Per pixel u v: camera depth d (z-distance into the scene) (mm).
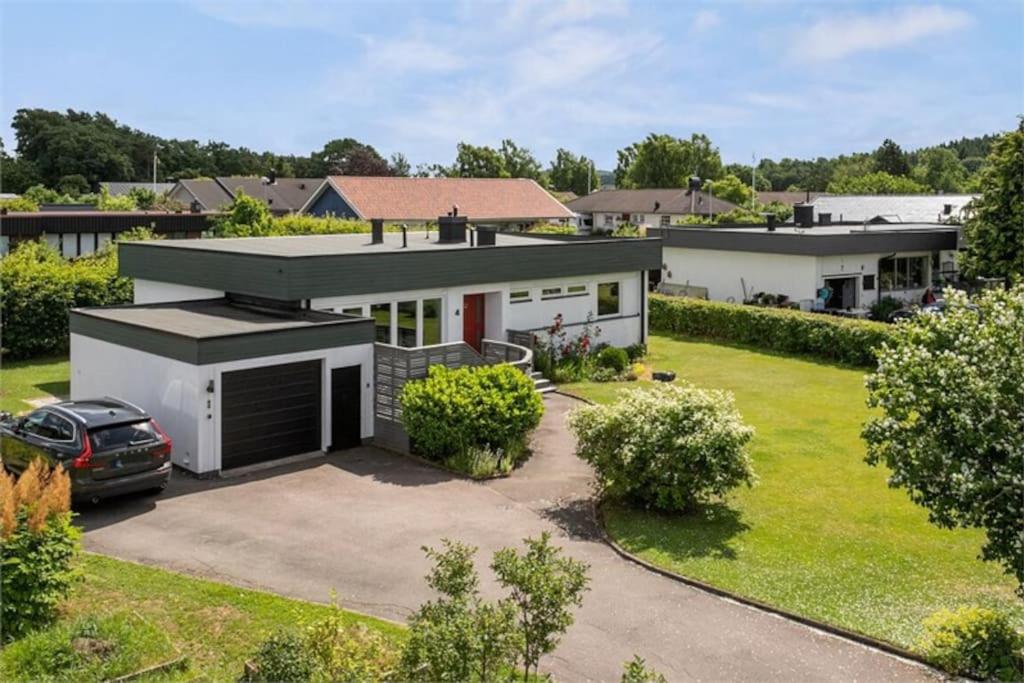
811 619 10508
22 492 9734
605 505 14516
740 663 9547
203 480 15562
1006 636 9625
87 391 18781
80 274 26547
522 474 16266
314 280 19234
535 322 24812
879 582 11648
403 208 62688
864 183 108750
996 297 10484
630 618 10570
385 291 20688
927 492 9914
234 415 16125
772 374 25516
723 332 31188
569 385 23500
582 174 126562
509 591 11141
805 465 16828
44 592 9516
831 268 34969
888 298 36688
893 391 10156
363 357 17906
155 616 10078
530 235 33312
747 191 91375
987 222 35969
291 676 7781
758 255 36406
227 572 11547
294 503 14383
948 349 10289
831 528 13633
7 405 20266
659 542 12945
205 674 8773
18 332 25406
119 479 13664
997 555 9531
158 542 12555
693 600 11117
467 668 7199
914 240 36906
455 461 16375
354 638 8688
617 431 14289
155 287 23078
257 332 16172
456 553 8391
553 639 8867
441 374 17156
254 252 21078
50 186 106625
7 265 25500
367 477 15891
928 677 9289
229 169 141125
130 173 114062
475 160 108625
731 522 13844
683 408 14219
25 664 8523
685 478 13750
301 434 17156
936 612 10625
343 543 12664
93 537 12688
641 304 27969
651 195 84500
